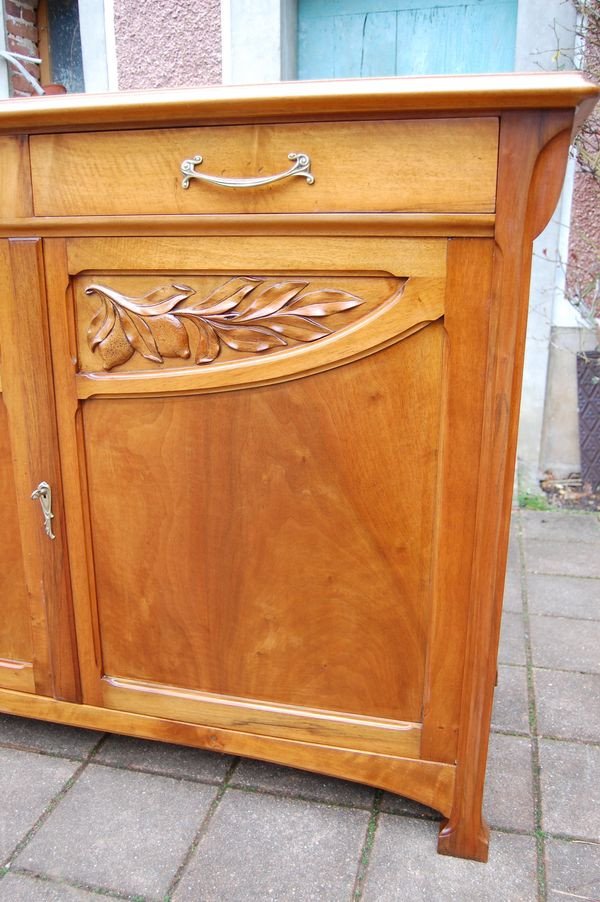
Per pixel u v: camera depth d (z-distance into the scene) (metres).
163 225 1.12
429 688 1.21
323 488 1.19
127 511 1.30
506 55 2.78
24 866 1.22
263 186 1.07
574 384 2.88
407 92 0.96
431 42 2.83
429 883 1.19
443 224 1.02
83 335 1.23
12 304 1.24
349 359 1.12
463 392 1.08
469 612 1.16
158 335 1.19
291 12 2.83
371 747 1.27
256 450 1.20
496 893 1.17
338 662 1.26
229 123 1.05
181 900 1.15
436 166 1.00
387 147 1.01
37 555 1.37
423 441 1.12
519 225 0.99
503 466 1.08
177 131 1.08
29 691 1.46
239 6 2.71
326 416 1.15
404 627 1.21
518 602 2.14
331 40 2.91
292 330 1.13
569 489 2.95
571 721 1.60
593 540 2.58
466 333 1.05
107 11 2.83
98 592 1.36
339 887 1.18
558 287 2.80
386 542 1.18
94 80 2.92
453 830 1.23
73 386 1.25
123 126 1.10
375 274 1.08
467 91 0.94
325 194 1.05
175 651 1.35
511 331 1.03
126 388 1.22
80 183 1.14
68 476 1.30
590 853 1.24
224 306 1.15
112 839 1.27
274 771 1.44
